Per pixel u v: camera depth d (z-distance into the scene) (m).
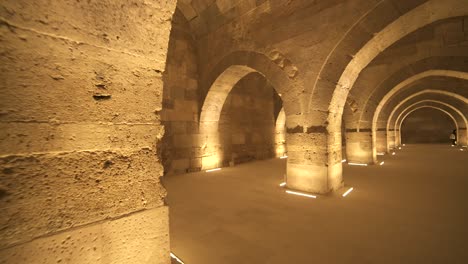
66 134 1.42
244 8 6.64
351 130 9.68
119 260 1.59
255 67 6.47
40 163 1.33
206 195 5.23
